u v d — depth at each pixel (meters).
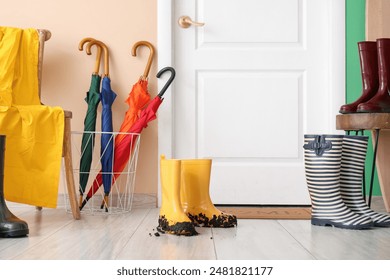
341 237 1.84
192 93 2.82
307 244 1.70
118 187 2.74
